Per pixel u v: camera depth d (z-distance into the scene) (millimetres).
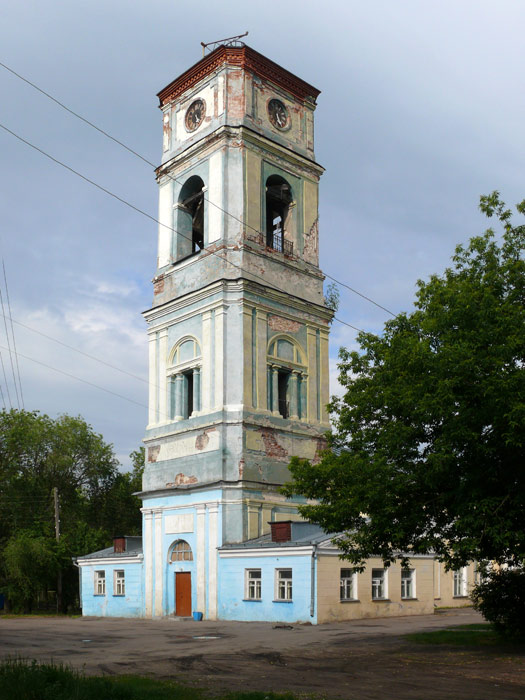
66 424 68312
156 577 40531
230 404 39156
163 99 48094
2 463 64562
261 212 42688
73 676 12977
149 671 17406
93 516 69312
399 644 23141
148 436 43312
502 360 19141
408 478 20594
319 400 43375
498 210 23719
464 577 47562
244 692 13680
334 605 33188
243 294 40156
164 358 43656
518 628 22516
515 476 19484
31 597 57812
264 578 34750
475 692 14328
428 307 23000
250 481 38062
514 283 22047
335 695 13922
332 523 22594
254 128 43281
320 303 44750
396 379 22031
